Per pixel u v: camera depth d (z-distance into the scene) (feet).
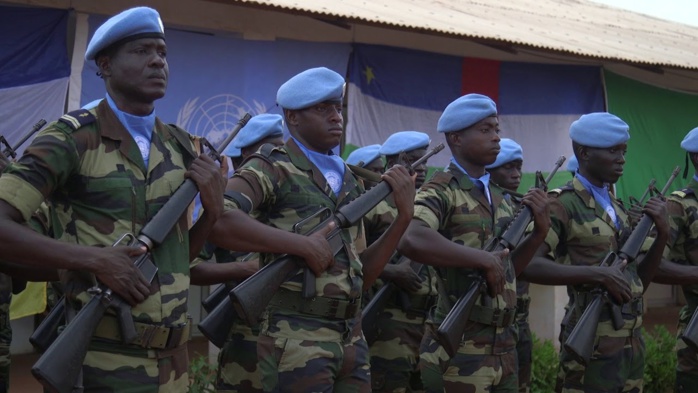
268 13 26.25
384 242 13.73
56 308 11.66
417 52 29.63
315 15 24.77
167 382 10.52
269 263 12.55
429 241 14.82
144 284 10.03
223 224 12.28
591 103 33.99
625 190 35.04
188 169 11.21
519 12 40.14
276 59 26.45
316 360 12.64
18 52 22.54
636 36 41.14
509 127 32.09
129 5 23.94
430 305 19.06
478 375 15.06
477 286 14.83
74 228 10.36
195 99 25.00
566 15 42.96
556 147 33.09
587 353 16.24
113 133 10.57
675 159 36.50
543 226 15.79
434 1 36.63
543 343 28.96
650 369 26.94
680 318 20.42
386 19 26.58
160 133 11.19
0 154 14.35
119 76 10.69
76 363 9.45
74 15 23.20
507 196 16.96
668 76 36.11
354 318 13.39
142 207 10.59
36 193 9.93
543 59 32.78
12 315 22.61
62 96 23.06
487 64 31.45
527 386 22.04
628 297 16.87
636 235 17.63
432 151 14.87
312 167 13.58
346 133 27.73
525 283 21.72
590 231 17.54
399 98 29.17
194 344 30.07
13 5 22.49
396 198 13.57
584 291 17.49
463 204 15.71
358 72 28.04
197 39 25.05
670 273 19.35
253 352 15.20
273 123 19.43
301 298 12.74
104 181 10.37
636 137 35.40
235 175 13.06
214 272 16.46
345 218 13.04
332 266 12.91
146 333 10.25
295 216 13.29
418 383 19.92
